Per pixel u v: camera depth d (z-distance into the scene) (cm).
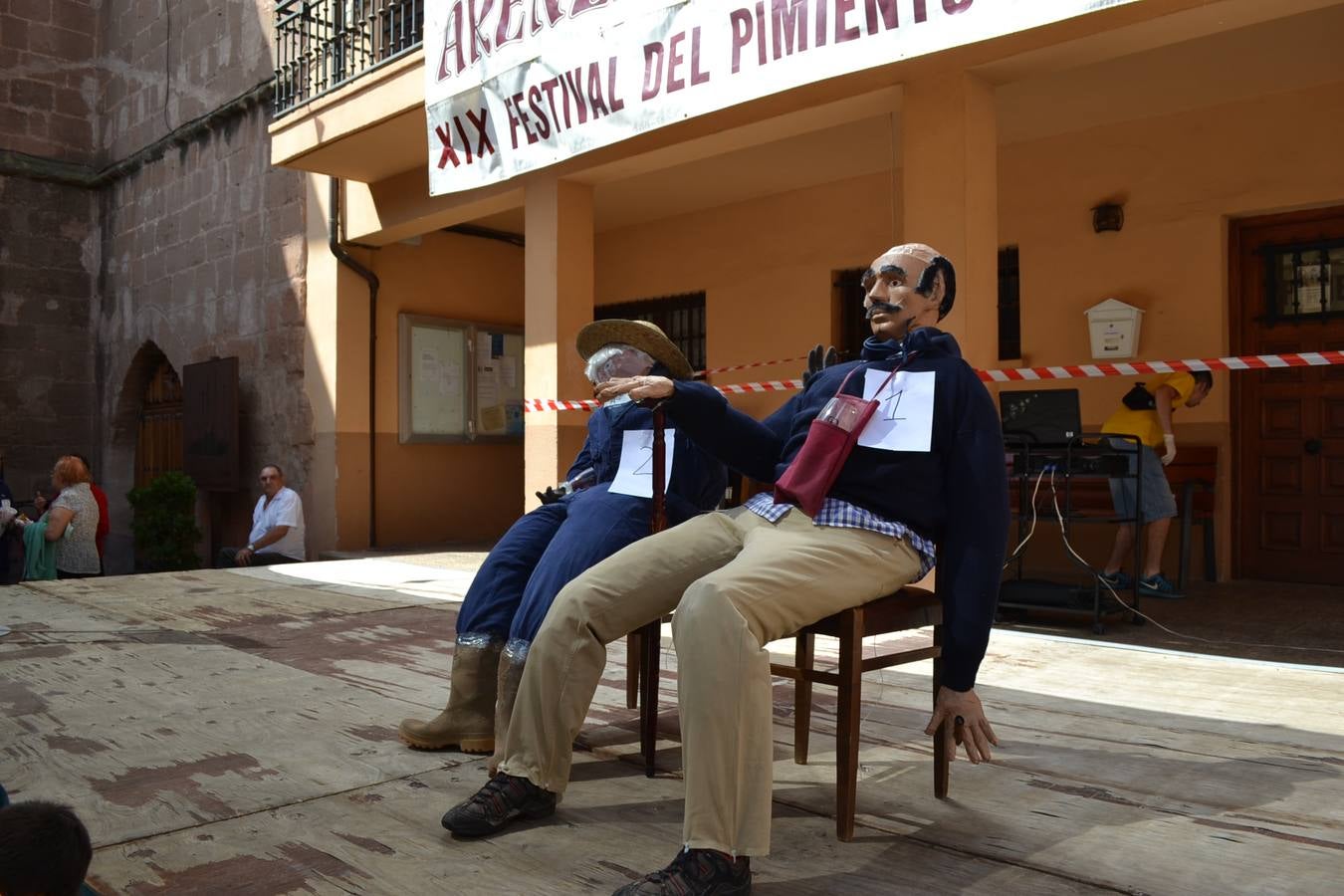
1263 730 299
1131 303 706
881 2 473
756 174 849
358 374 1005
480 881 196
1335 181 627
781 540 211
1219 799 238
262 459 1105
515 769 225
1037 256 751
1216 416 671
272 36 1095
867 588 213
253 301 1124
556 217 724
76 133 1457
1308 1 427
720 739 182
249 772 265
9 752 283
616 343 282
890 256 238
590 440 304
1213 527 669
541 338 736
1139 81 631
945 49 453
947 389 222
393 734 301
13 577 914
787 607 199
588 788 253
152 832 222
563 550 259
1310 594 604
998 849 209
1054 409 499
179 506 1079
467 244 1097
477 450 1102
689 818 182
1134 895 186
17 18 1409
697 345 997
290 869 202
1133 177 707
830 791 247
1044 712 321
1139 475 500
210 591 624
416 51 747
